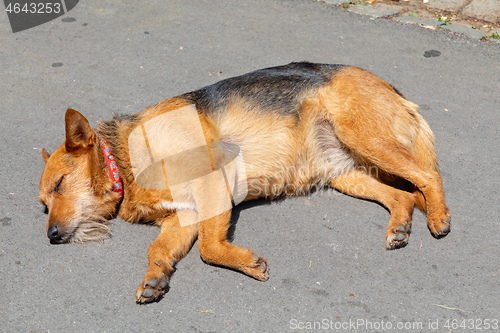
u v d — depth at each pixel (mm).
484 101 2072
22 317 1506
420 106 2051
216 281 1575
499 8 2502
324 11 2551
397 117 1743
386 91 1757
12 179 1816
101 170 1678
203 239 1615
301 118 1752
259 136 1738
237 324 1490
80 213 1669
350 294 1540
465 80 2162
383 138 1716
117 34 2441
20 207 1743
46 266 1607
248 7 2604
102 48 2357
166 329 1483
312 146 1768
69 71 2236
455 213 1711
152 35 2434
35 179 1820
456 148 1900
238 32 2438
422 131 1774
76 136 1641
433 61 2252
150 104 2078
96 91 2143
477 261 1601
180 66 2258
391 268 1590
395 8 2549
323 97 1752
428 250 1628
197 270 1603
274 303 1527
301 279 1570
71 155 1664
